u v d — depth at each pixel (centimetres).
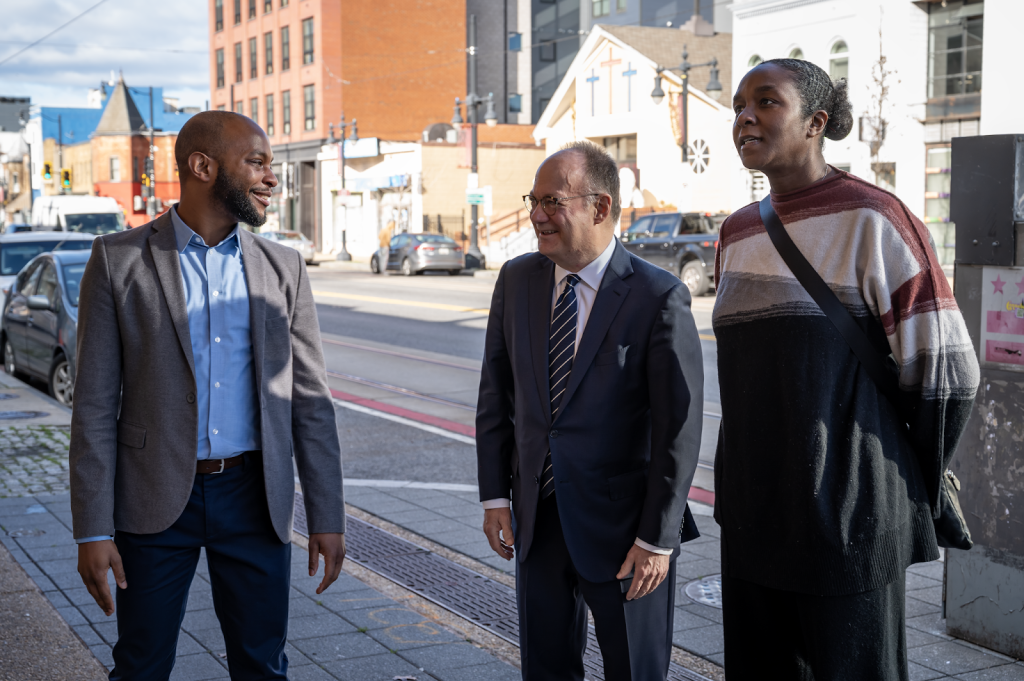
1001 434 367
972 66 2267
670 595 277
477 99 3412
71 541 535
